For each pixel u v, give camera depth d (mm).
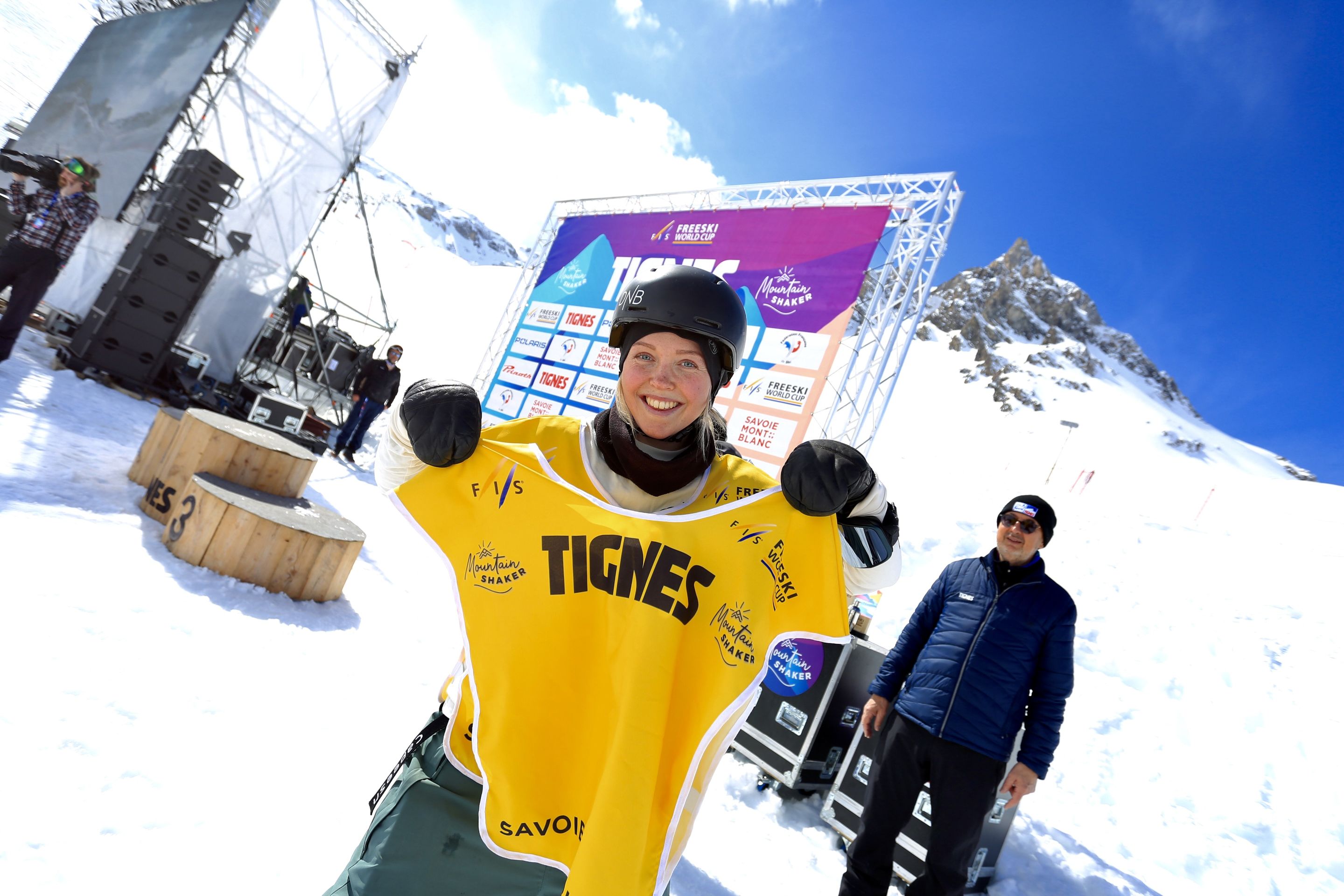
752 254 6801
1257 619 7777
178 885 1610
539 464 1162
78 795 1736
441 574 5305
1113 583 8773
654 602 1082
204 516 3311
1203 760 5484
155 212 6969
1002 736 2584
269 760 2197
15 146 9414
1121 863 4332
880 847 2652
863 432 5996
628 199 8453
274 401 7551
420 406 1070
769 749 3754
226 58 7660
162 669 2395
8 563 2605
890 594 8594
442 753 1146
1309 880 4469
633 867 971
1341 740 5691
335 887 1104
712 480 1233
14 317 5234
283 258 8375
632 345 1150
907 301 5789
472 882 1091
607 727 1082
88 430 4832
